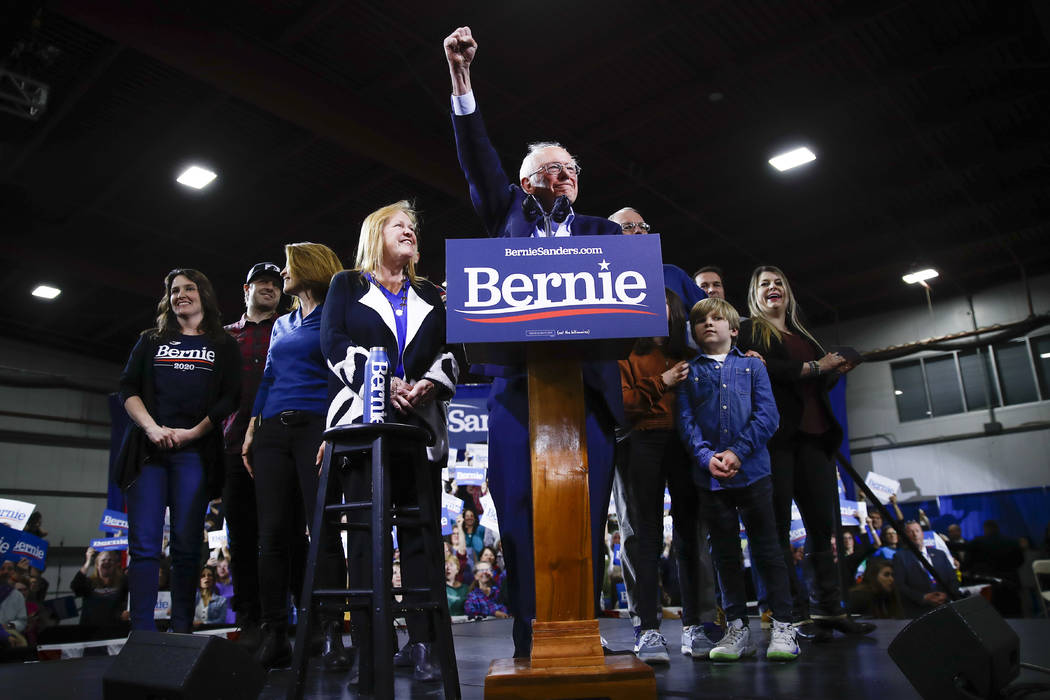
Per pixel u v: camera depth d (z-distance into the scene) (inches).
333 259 106.8
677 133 364.8
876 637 109.2
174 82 315.0
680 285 123.0
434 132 354.6
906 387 563.5
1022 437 509.7
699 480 96.6
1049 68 311.9
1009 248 482.3
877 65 325.1
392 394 76.7
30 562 222.2
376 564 57.9
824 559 114.2
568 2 278.4
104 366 601.3
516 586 70.3
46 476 542.9
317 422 94.0
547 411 62.8
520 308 59.7
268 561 93.0
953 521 523.8
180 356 105.7
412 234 88.4
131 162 362.6
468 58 83.1
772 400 97.9
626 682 55.1
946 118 354.6
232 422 116.6
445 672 62.6
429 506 67.0
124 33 258.7
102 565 248.4
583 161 382.0
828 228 456.8
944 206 436.1
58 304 512.7
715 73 319.9
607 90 330.3
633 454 98.7
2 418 530.6
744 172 395.9
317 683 80.4
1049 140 369.4
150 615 94.7
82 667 99.4
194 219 415.2
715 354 102.7
